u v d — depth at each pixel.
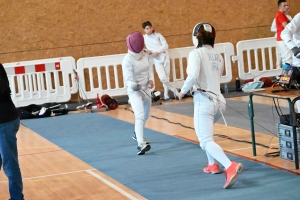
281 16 12.59
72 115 12.10
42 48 14.20
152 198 5.34
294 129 5.96
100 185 6.00
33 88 13.38
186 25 15.15
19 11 13.98
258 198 5.05
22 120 11.85
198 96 5.64
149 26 12.98
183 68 14.87
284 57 12.67
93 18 14.50
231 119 9.75
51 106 12.63
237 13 15.53
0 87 4.66
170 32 15.05
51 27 14.23
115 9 14.63
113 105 12.59
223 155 5.50
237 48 14.01
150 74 7.65
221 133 8.53
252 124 6.79
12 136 4.88
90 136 9.25
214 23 15.37
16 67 12.83
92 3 14.47
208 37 5.69
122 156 7.46
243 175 5.95
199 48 5.68
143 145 7.45
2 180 6.58
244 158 6.75
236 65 15.47
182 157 7.14
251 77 14.10
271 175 5.86
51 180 6.41
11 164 4.93
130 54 7.41
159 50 12.86
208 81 5.62
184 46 15.16
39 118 12.02
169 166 6.67
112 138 8.89
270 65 14.33
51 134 9.76
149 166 6.75
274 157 6.65
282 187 5.36
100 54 14.61
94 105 13.33
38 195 5.78
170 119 10.46
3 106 4.83
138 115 7.51
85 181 6.24
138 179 6.14
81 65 13.24
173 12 15.02
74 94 14.16
